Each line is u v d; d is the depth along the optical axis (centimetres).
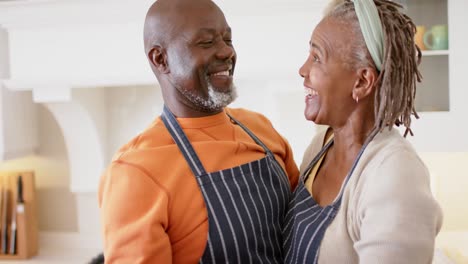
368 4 87
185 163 96
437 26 189
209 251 93
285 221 104
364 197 84
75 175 231
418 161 85
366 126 93
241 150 102
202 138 101
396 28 86
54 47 196
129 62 191
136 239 89
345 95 92
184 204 93
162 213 90
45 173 244
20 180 232
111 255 91
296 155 196
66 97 200
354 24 89
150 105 232
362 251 81
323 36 92
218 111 104
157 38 99
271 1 177
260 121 118
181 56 96
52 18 191
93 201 240
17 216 231
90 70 194
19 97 225
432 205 79
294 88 185
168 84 102
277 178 105
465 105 187
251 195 98
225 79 99
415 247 76
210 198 95
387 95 86
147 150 96
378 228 79
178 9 97
